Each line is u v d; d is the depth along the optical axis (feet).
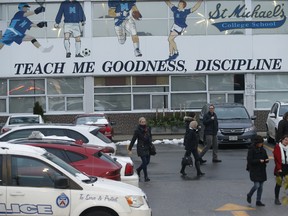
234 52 160.56
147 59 160.56
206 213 58.65
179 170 89.15
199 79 161.58
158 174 85.51
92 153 55.21
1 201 41.81
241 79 161.27
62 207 42.04
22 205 41.83
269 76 161.58
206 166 92.58
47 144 55.42
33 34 160.15
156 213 58.65
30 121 128.57
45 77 160.76
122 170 58.23
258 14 161.07
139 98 161.68
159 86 161.58
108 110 161.58
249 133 117.08
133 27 160.56
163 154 110.93
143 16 160.76
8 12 160.04
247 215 57.52
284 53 160.56
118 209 42.42
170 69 160.45
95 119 121.29
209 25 160.97
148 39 160.25
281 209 60.34
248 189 72.38
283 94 161.17
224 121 119.65
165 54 160.66
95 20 160.45
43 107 161.17
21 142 56.59
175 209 60.75
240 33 160.76
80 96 161.48
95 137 69.87
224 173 85.30
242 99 161.79
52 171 42.91
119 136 154.81
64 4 160.25
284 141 61.67
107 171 54.19
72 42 160.25
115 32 160.56
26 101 161.58
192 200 65.77
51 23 160.35
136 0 160.35
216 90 161.68
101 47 160.35
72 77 160.86
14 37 159.74
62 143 56.24
